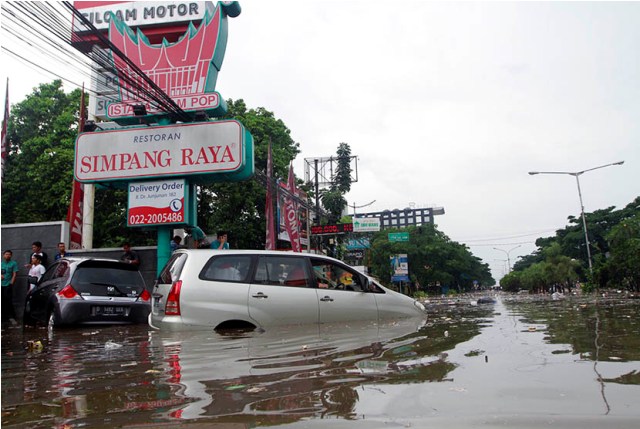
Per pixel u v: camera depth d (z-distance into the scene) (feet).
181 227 43.01
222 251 20.36
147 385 9.07
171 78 45.14
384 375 8.77
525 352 10.77
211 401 7.47
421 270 197.26
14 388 9.46
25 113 75.82
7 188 71.10
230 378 9.23
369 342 13.51
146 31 48.03
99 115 51.34
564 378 8.01
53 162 69.72
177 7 47.39
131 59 45.62
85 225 48.34
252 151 43.45
